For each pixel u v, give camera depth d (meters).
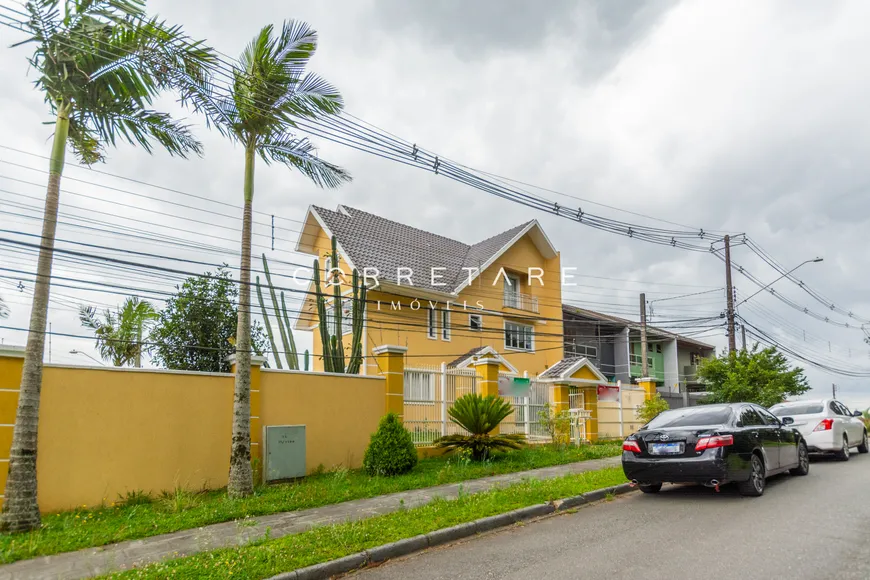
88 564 6.36
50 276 8.44
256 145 11.08
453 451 14.73
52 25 8.46
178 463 10.63
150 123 9.87
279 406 12.12
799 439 11.47
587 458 14.64
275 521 8.19
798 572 5.27
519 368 26.08
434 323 22.83
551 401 18.72
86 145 9.81
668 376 40.88
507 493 9.33
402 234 25.86
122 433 10.09
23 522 7.78
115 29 8.88
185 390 10.91
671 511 8.27
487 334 25.00
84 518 8.60
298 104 10.84
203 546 6.90
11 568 6.30
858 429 15.24
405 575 5.84
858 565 5.40
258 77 10.68
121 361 16.81
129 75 9.12
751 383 22.33
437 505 8.54
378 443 11.99
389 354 13.98
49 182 8.52
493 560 6.18
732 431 8.96
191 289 16.47
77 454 9.59
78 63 8.59
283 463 11.41
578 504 9.13
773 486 10.05
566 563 5.89
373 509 8.78
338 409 13.03
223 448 11.21
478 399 13.75
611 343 37.72
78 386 9.75
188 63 9.62
